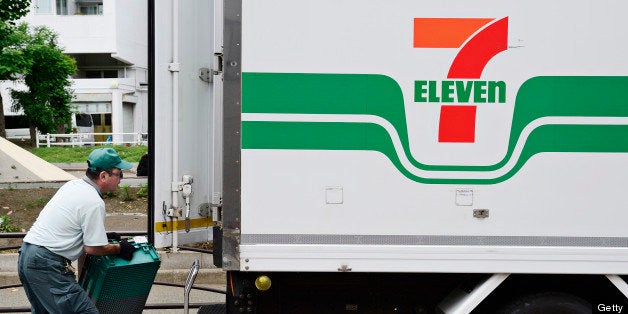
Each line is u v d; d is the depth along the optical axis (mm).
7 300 5949
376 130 3221
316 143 3223
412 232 3238
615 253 3229
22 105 24969
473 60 3213
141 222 9805
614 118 3221
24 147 23469
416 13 3201
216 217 4012
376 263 3242
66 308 3520
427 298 3840
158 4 3877
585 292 3598
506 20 3211
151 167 3963
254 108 3213
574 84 3215
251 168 3227
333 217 3236
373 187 3230
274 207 3236
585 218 3234
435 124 3225
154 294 6246
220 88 4000
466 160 3229
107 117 34125
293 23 3201
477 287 3410
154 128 3924
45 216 3557
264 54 3201
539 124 3225
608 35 3209
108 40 33250
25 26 23609
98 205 3527
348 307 3861
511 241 3244
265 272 3484
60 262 3518
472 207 3236
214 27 4047
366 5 3201
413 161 3227
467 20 3209
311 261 3248
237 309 3551
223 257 3252
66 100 26203
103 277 3602
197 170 4113
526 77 3219
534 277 3588
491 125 3225
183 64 4000
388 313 3865
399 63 3207
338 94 3209
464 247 3238
